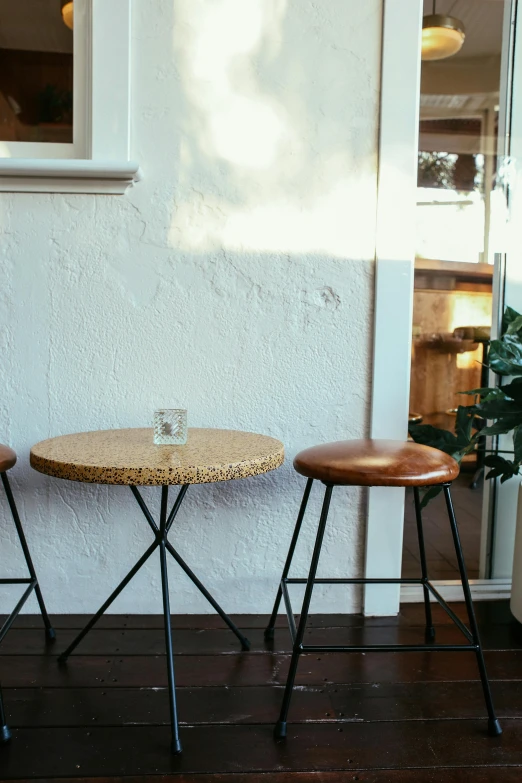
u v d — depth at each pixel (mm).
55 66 1682
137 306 1634
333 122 1617
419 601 1858
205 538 1709
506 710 1293
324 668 1454
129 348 1645
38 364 1635
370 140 1627
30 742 1164
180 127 1598
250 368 1671
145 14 1568
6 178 1560
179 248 1627
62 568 1688
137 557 1698
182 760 1120
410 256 1646
